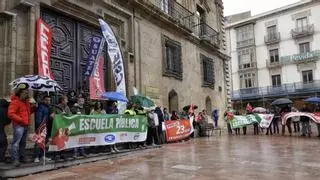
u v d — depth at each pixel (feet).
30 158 26.09
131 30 49.26
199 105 69.21
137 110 38.19
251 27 148.05
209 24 80.53
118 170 24.59
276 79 140.46
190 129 51.90
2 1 30.40
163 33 57.88
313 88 127.85
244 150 35.78
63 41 37.70
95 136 30.35
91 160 28.99
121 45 46.98
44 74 31.99
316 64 128.16
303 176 21.47
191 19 69.05
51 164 25.00
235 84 152.76
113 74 41.78
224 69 86.84
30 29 32.04
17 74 30.99
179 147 40.34
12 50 30.50
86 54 41.27
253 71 146.30
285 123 58.18
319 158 29.14
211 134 65.77
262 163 26.71
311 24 130.31
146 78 51.49
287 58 136.26
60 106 28.71
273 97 139.44
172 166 25.90
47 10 35.60
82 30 40.96
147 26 53.26
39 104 26.04
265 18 144.05
